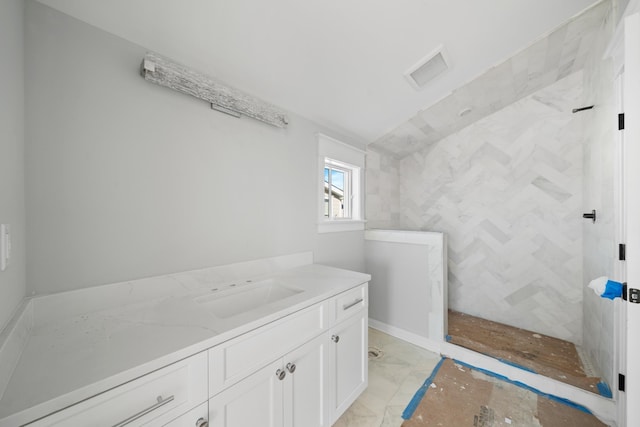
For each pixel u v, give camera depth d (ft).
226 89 4.12
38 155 2.61
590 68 5.69
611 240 4.43
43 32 2.64
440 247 6.44
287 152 5.49
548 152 6.96
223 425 2.50
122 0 2.84
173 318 2.81
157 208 3.50
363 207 8.01
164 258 3.58
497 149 7.79
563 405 4.65
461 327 7.39
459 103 6.89
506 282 7.65
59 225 2.75
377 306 7.79
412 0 3.68
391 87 5.69
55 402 1.60
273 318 2.95
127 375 1.87
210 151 4.09
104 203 3.05
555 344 6.46
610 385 4.53
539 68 6.00
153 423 2.02
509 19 4.38
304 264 5.85
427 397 4.85
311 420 3.55
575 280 6.58
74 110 2.83
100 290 3.02
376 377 5.46
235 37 3.65
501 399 4.80
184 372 2.21
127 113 3.22
